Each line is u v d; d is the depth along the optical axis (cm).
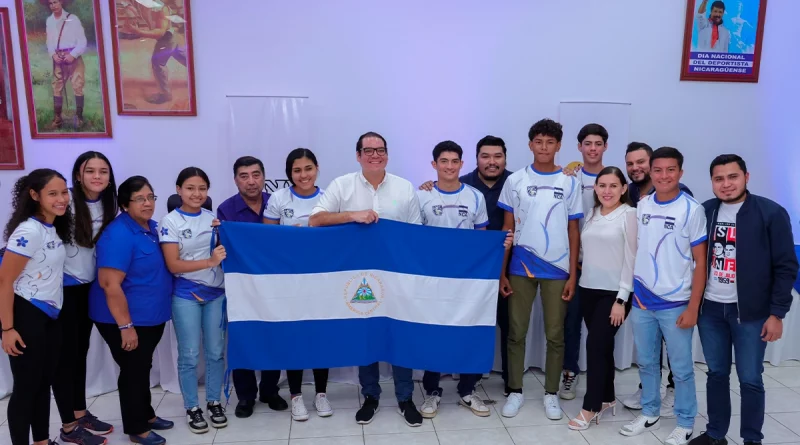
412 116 351
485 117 355
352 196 265
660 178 237
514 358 286
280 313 261
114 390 318
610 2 351
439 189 280
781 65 369
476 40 348
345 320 266
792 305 346
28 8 320
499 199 288
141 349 243
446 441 260
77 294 243
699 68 360
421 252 264
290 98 337
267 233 255
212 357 270
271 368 263
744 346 229
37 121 329
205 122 339
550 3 349
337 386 329
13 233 209
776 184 381
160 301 244
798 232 384
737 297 226
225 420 274
